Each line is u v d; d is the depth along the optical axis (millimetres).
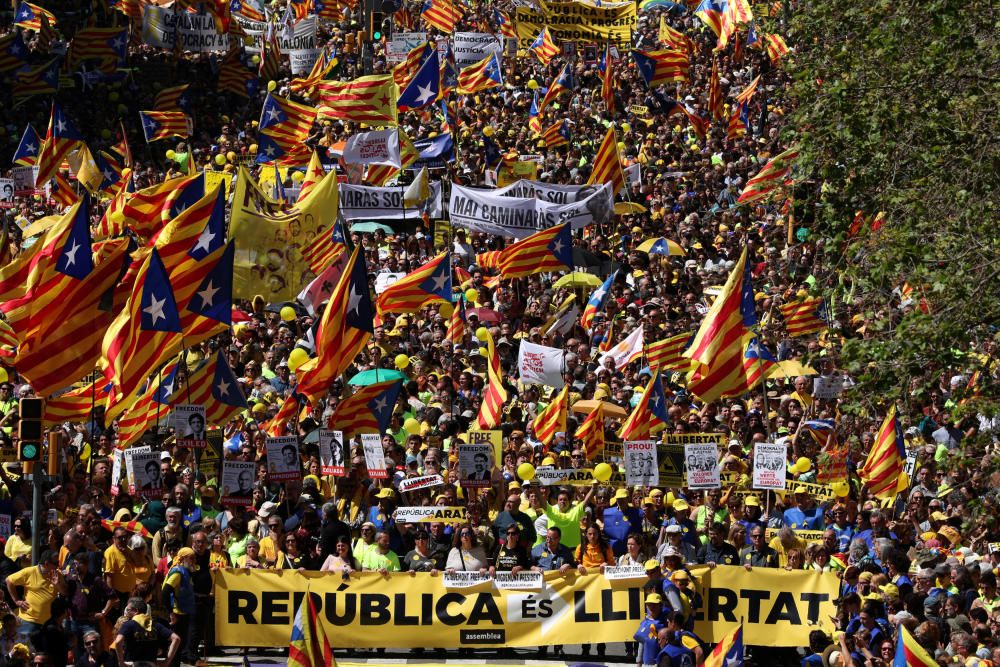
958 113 58719
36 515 57125
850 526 63031
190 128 127312
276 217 81250
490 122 140125
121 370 62219
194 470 64500
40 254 66125
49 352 64062
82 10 164000
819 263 90625
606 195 98875
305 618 39906
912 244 56344
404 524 63000
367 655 60844
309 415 72375
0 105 142000
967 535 59656
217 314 66688
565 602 59000
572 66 156500
